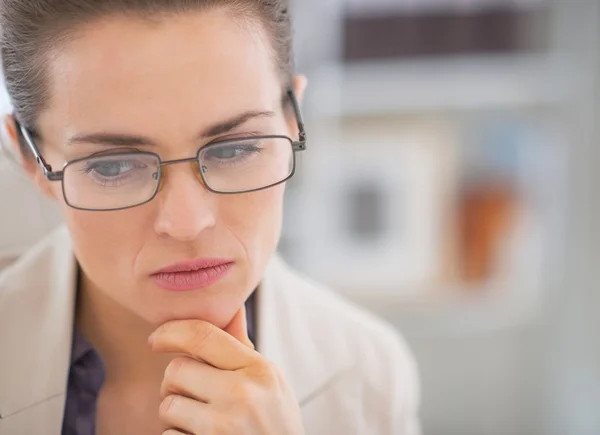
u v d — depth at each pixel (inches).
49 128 23.5
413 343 81.2
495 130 76.6
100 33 20.8
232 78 22.0
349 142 77.2
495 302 81.3
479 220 78.7
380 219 78.7
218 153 23.2
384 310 80.7
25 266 31.5
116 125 21.4
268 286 33.3
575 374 77.8
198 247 23.3
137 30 20.7
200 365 25.0
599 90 73.2
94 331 30.0
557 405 80.7
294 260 78.0
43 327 29.4
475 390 82.9
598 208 74.7
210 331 24.8
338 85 75.9
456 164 77.2
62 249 31.6
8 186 35.2
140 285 24.1
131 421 29.4
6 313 29.8
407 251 79.5
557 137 76.3
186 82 21.2
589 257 75.7
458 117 76.4
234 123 22.5
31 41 22.6
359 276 79.8
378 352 34.8
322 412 32.1
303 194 76.5
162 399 25.9
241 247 24.3
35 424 27.9
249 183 23.8
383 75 75.8
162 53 20.9
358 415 32.7
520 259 79.9
